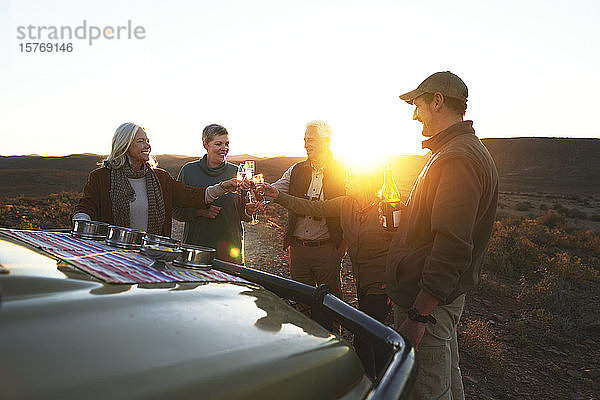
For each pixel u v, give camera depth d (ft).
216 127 13.34
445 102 7.80
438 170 7.14
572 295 23.17
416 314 6.98
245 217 13.64
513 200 181.16
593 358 16.99
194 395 2.41
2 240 5.43
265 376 2.78
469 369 14.98
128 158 10.74
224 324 3.42
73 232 7.22
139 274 4.66
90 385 2.23
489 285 24.43
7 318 2.64
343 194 13.20
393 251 8.05
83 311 3.04
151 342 2.81
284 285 5.51
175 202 11.59
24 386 2.10
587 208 153.69
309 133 13.16
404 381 2.95
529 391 14.02
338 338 3.85
